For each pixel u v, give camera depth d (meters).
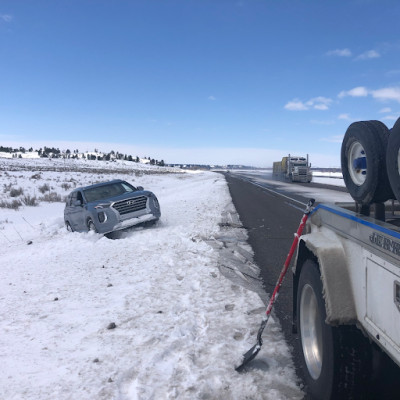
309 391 3.28
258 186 39.53
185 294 5.84
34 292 6.32
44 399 3.27
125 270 7.44
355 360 2.60
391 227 2.18
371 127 2.64
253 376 3.53
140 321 4.86
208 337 4.32
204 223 13.06
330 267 2.69
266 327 4.59
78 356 4.02
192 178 70.62
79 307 5.48
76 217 12.77
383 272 2.17
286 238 10.26
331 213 3.00
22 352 4.17
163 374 3.59
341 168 3.15
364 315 2.43
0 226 15.27
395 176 2.23
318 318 3.11
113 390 3.37
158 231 11.58
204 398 3.22
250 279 6.64
